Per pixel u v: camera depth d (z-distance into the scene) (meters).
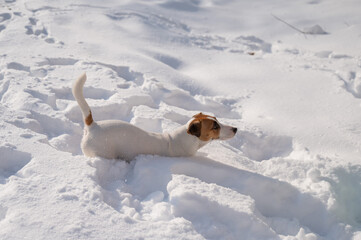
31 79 5.28
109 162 3.68
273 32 9.29
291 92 6.10
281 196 3.80
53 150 3.63
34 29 7.48
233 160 4.37
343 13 10.08
